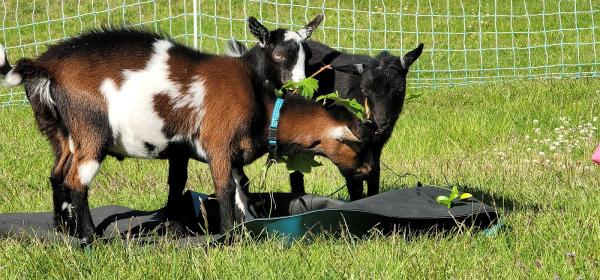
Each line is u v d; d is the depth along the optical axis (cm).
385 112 720
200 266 526
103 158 637
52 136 651
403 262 524
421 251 550
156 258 544
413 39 1605
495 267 525
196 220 689
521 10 1717
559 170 800
